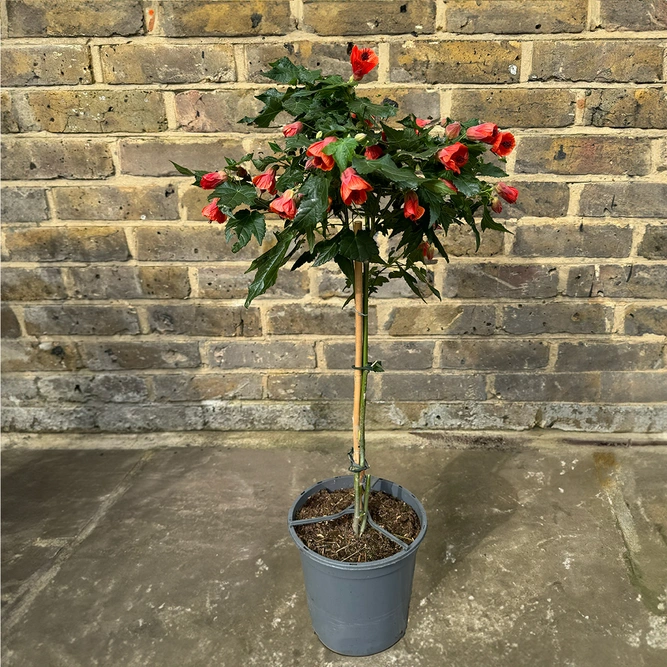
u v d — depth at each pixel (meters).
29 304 2.10
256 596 1.49
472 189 0.98
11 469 2.07
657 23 1.70
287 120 1.86
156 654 1.34
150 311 2.09
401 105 1.82
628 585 1.49
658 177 1.83
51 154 1.91
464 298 2.01
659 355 2.03
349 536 1.30
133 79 1.83
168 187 1.94
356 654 1.32
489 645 1.34
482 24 1.73
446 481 1.93
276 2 1.75
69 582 1.55
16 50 1.81
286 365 2.14
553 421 2.15
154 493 1.91
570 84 1.77
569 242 1.92
